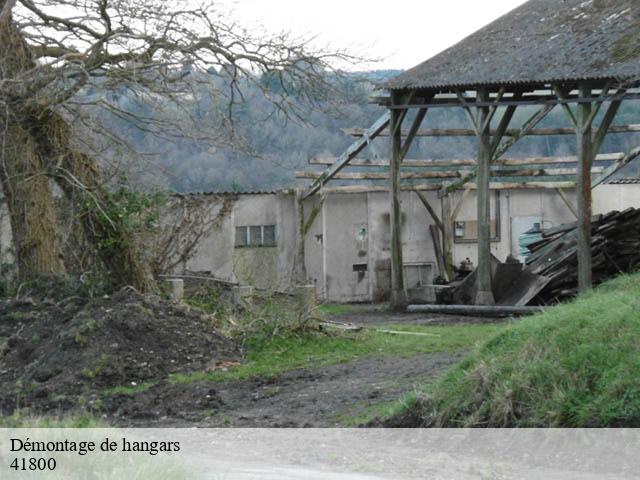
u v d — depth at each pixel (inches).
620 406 433.1
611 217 1052.5
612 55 988.6
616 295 565.6
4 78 844.0
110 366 701.3
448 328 914.1
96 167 914.7
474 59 1096.8
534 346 493.7
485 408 471.8
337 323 891.4
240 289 864.3
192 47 864.3
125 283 902.4
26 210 978.1
